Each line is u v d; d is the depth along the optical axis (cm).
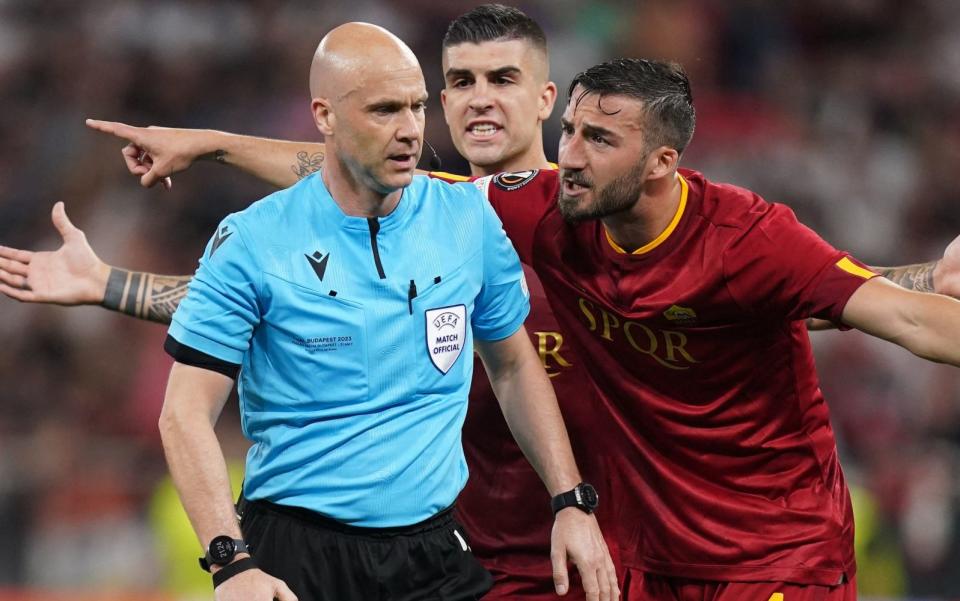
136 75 5556
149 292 1847
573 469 1614
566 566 1580
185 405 1450
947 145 5822
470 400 1888
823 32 6150
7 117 5466
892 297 1541
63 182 5231
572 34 5691
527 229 1742
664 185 1639
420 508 1516
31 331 4459
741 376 1691
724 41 5894
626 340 1708
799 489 1739
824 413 1759
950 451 4300
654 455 1756
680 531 1745
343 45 1457
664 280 1652
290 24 5631
